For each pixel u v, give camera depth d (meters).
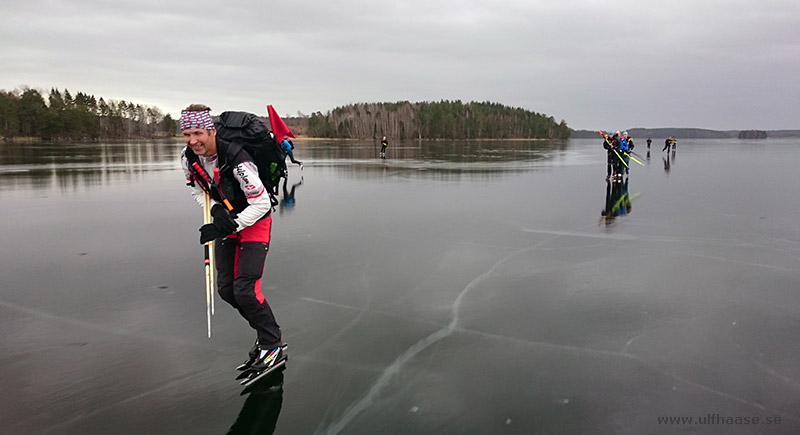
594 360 3.36
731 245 6.44
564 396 2.93
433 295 4.62
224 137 2.96
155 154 34.72
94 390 2.99
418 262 5.71
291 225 7.88
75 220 8.43
